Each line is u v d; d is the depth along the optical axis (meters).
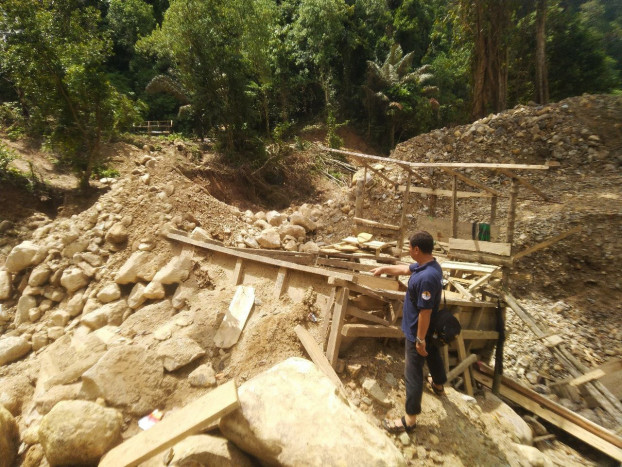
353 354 3.20
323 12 19.78
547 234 6.60
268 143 16.69
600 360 4.68
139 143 13.66
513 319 5.48
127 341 3.57
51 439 2.34
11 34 7.73
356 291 3.25
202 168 12.55
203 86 13.83
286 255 4.77
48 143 8.72
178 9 12.99
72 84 7.84
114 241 4.97
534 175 8.77
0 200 7.68
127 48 23.91
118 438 2.53
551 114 9.52
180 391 3.00
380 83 21.47
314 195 14.41
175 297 4.09
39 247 4.90
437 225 5.72
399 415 2.74
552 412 3.65
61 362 3.50
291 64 21.67
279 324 3.34
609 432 3.29
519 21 14.01
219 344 3.40
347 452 1.94
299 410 2.19
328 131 19.47
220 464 2.17
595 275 5.86
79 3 9.74
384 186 9.09
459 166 4.81
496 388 3.89
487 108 13.50
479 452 2.63
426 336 2.68
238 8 14.23
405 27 24.53
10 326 4.42
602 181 7.98
